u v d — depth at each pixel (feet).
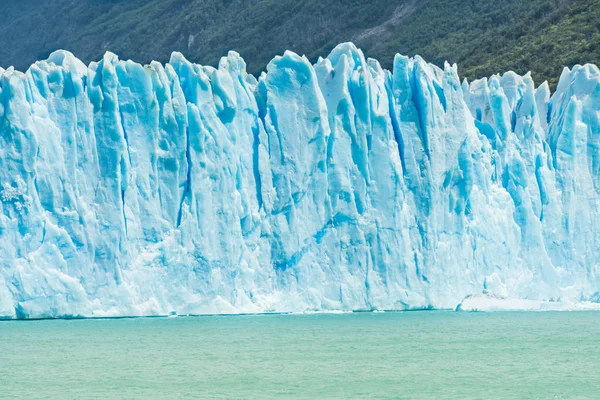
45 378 217.77
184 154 309.22
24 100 290.15
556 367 234.99
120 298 295.07
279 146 321.93
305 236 321.93
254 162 320.29
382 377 221.25
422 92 334.03
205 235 308.19
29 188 288.92
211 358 242.99
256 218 316.81
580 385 214.28
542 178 352.90
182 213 307.17
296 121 323.57
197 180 308.60
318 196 324.19
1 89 289.74
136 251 300.81
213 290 307.37
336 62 343.26
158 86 307.17
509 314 351.87
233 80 320.70
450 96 340.18
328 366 233.96
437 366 235.40
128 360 239.30
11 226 286.46
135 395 200.85
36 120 292.40
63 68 299.99
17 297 285.64
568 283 350.23
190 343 265.34
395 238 329.11
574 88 364.99
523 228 349.20
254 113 323.57
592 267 354.33
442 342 271.69
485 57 600.39
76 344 262.67
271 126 322.55
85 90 300.20
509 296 342.44
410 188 333.83
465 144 339.77
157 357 243.81
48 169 292.20
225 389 207.00
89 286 293.84
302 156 323.16
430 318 331.16
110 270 295.69
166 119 307.99
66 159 295.07
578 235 353.72
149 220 303.27
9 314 285.02
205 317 333.62
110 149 299.17
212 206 309.83
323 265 323.98
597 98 359.87
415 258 331.77
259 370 227.61
